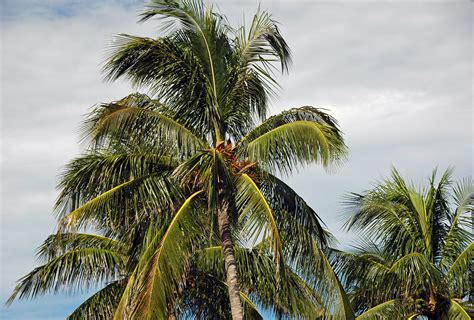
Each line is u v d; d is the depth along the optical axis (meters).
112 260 23.56
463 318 22.34
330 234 19.39
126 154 18.69
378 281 23.52
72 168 19.25
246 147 18.20
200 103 18.72
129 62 18.48
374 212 24.89
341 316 18.58
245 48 19.33
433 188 24.81
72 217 17.47
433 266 22.45
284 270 16.98
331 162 17.50
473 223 24.16
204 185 17.80
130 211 18.67
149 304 15.85
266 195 18.44
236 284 17.61
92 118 17.94
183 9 18.72
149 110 18.12
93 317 23.30
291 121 18.70
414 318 23.12
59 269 23.28
